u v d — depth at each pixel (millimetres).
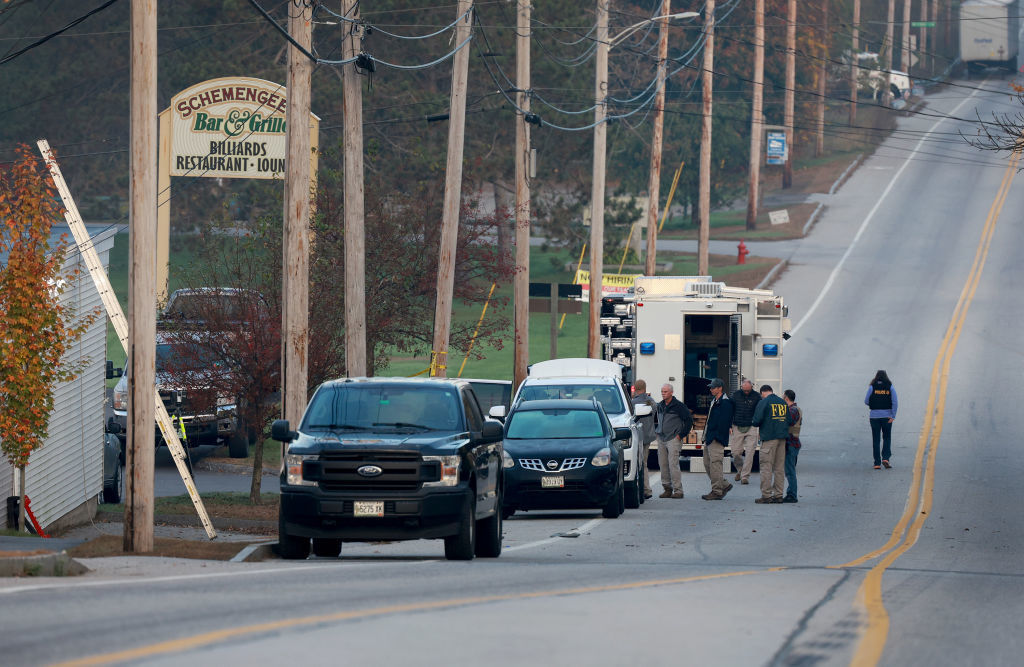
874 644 35844
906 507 93312
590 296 154125
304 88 81750
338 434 60594
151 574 49500
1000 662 34719
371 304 122375
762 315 121812
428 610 38656
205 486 106562
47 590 41500
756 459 120625
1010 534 78375
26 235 74562
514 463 85250
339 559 62375
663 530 79375
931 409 150375
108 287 75875
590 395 99750
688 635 35750
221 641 32062
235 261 104188
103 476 96750
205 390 96750
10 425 73000
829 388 164875
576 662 31188
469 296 140500
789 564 60875
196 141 153875
